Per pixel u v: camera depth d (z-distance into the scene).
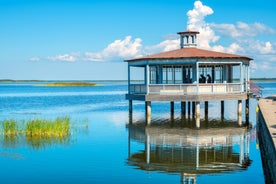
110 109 55.72
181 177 18.83
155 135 30.75
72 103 69.81
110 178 18.80
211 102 71.12
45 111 52.28
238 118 38.53
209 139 28.75
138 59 38.62
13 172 20.05
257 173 19.44
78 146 26.34
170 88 36.41
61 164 21.50
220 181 18.19
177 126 35.34
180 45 43.66
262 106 34.38
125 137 29.86
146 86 37.47
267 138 20.89
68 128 31.70
